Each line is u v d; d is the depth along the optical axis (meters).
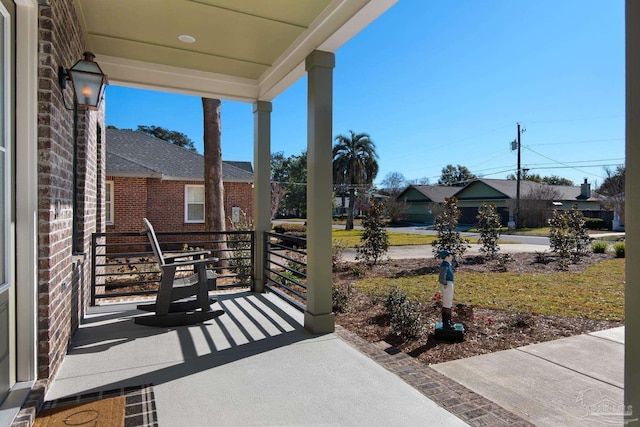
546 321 4.69
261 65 4.71
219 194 8.61
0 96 1.99
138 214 11.70
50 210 2.33
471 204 30.41
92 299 4.55
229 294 5.24
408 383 2.58
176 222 12.40
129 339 3.39
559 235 10.20
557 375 3.15
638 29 1.21
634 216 1.22
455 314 4.66
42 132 2.29
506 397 2.76
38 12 2.26
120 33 3.81
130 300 4.91
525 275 8.11
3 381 2.02
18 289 2.19
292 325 3.85
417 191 34.22
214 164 8.56
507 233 20.86
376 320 4.75
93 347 3.19
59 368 2.72
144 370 2.75
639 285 1.20
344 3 3.12
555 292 6.38
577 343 3.93
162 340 3.38
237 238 7.37
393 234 20.17
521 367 3.32
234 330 3.67
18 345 2.21
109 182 11.40
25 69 2.19
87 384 2.51
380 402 2.32
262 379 2.62
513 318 4.61
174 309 4.02
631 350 1.22
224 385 2.53
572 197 28.64
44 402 2.24
